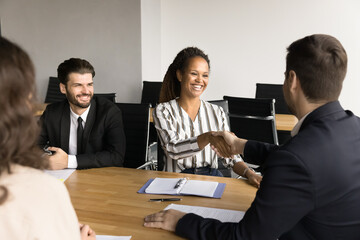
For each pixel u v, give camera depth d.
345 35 5.11
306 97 1.03
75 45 5.25
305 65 1.00
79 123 2.14
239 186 1.66
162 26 5.76
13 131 0.57
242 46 5.50
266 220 0.97
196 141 1.86
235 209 1.39
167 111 2.11
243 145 1.56
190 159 2.06
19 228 0.57
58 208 0.61
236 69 5.59
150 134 3.62
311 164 0.92
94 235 1.03
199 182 1.68
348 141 0.97
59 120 2.18
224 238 1.05
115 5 4.94
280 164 0.95
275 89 4.05
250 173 1.77
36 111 0.63
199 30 5.63
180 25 5.68
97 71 5.19
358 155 0.97
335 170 0.93
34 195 0.59
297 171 0.92
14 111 0.57
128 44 4.96
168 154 2.01
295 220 0.96
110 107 2.19
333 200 0.94
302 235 1.01
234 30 5.50
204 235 1.11
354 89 5.21
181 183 1.65
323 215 0.96
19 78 0.57
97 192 1.60
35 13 5.41
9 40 0.60
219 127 2.15
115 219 1.32
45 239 0.59
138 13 4.84
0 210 0.56
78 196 1.55
